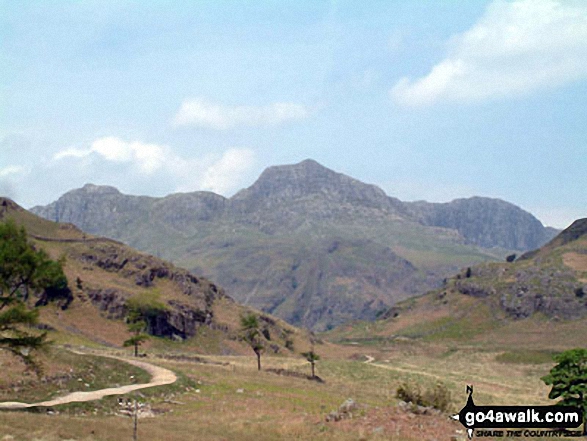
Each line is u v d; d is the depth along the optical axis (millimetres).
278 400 59594
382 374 116250
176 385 61469
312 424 40125
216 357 143625
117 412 45812
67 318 166625
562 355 50375
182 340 186750
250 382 75188
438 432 35969
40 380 51000
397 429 36625
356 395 75562
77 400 46031
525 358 183500
